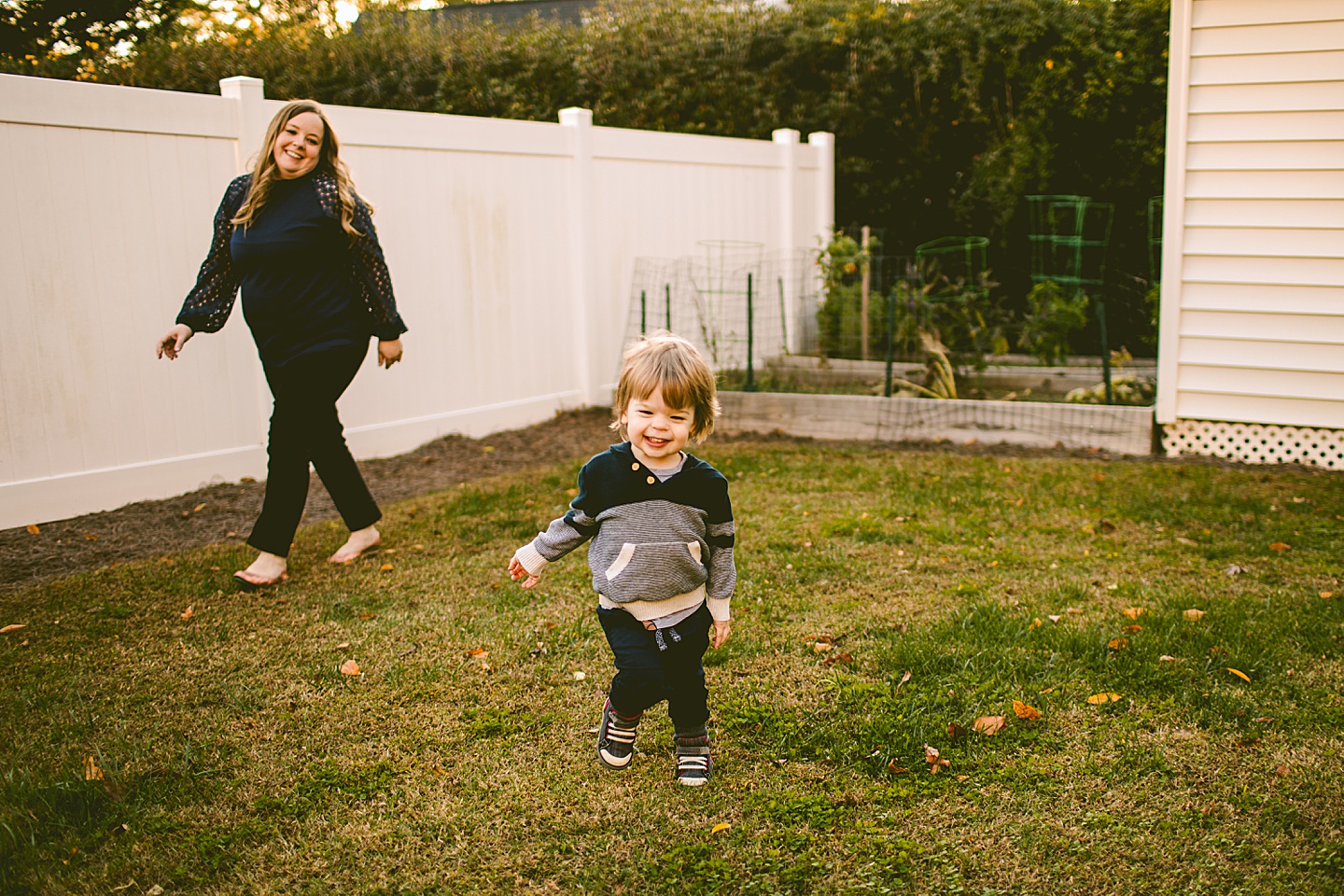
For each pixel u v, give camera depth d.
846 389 8.20
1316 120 6.07
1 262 4.91
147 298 5.49
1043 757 2.96
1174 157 6.41
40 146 5.00
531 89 10.16
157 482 5.59
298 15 12.98
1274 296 6.34
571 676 3.52
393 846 2.58
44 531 5.04
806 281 9.86
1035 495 5.71
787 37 10.41
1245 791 2.75
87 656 3.66
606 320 8.20
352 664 3.56
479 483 6.09
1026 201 10.13
